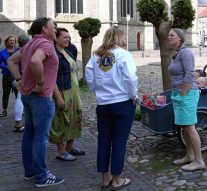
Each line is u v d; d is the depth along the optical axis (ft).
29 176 17.98
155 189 16.44
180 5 27.53
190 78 17.61
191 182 16.87
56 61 16.24
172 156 20.53
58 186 17.19
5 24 141.38
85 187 17.03
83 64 49.90
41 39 15.99
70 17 148.05
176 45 17.98
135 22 169.27
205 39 274.36
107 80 16.16
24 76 16.31
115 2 155.74
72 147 21.58
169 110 20.08
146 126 21.30
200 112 20.54
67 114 20.10
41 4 142.61
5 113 33.01
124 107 16.21
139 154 21.33
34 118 16.42
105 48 16.29
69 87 19.97
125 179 17.03
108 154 16.78
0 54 31.27
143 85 52.01
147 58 112.37
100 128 16.75
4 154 22.08
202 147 20.86
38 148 16.69
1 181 17.95
